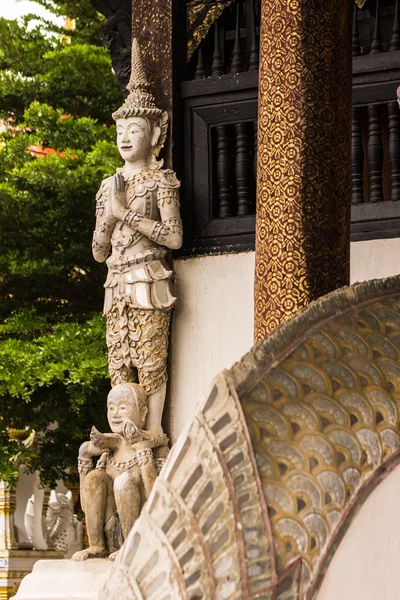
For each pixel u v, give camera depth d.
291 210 6.72
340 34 6.89
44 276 20.03
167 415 8.64
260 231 6.82
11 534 24.94
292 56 6.82
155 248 8.72
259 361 4.50
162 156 9.00
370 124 8.48
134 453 8.27
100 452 8.34
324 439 4.46
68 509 25.42
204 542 4.22
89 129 20.19
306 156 6.75
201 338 8.67
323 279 6.67
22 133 21.33
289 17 6.84
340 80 6.89
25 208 19.95
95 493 8.23
